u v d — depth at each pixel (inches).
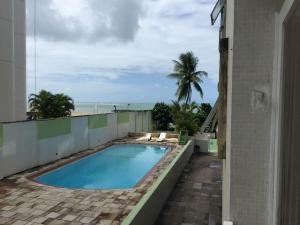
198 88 1267.2
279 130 78.1
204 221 263.9
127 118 904.3
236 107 85.3
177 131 828.0
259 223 85.3
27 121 477.1
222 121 129.6
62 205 320.5
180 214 280.5
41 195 354.3
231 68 88.3
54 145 550.9
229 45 102.0
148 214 233.1
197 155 617.3
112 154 710.5
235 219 87.1
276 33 80.8
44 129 520.4
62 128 575.5
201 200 322.7
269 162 83.4
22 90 763.4
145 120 1050.1
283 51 75.4
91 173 552.7
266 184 84.1
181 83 1261.1
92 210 305.9
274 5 81.3
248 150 85.0
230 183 87.1
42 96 997.8
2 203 325.4
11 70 626.5
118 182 494.0
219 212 285.9
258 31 82.8
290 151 68.7
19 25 756.0
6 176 432.8
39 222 274.2
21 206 316.5
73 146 616.1
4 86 609.6
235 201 87.0
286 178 71.9
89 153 622.8
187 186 380.2
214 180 410.6
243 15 83.8
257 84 83.4
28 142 480.1
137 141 798.5
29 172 461.7
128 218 185.6
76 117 627.5
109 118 788.6
